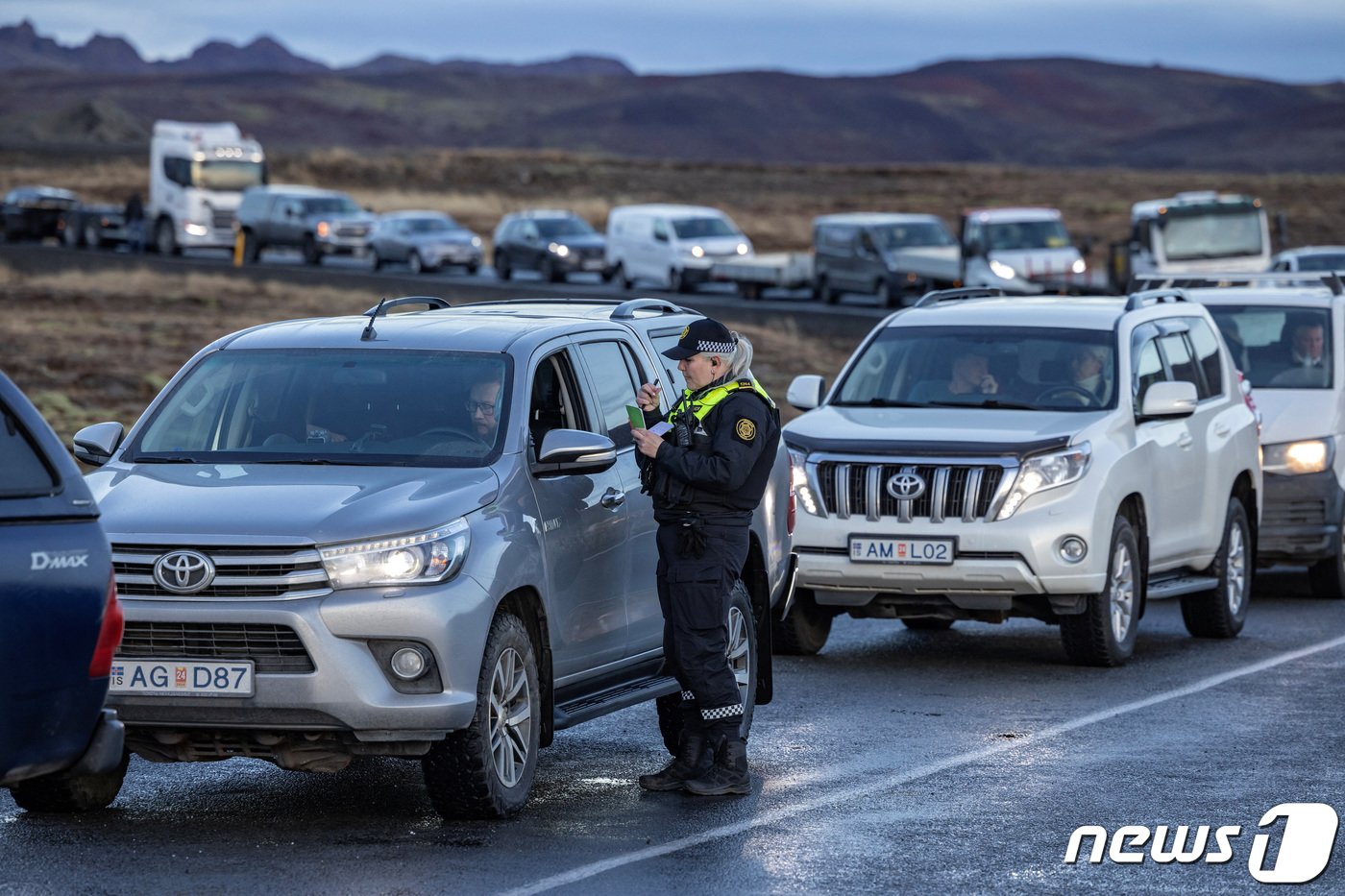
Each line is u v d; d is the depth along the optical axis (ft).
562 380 49.70
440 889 37.86
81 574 32.68
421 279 270.46
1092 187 582.35
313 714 40.98
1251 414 80.74
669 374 54.65
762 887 38.37
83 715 33.04
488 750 42.93
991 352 73.41
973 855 41.24
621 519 49.14
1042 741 53.83
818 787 47.80
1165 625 80.59
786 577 56.24
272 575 41.06
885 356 74.95
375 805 45.78
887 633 77.87
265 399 48.39
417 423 47.06
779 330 205.57
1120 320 73.72
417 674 41.32
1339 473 86.74
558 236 284.41
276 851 40.93
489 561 42.86
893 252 239.71
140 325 196.03
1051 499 65.77
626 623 49.57
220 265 301.63
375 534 41.47
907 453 66.90
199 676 41.04
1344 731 55.36
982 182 621.31
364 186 566.36
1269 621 81.10
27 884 37.96
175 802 46.03
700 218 272.72
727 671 46.91
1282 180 599.98
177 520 41.75
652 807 45.78
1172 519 72.18
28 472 32.42
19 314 203.51
